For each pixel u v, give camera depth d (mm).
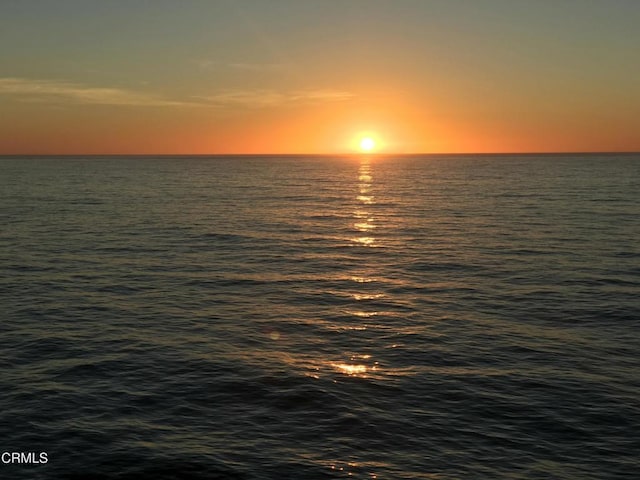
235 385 18188
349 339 22953
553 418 16000
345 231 55469
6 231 54094
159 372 19281
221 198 95688
